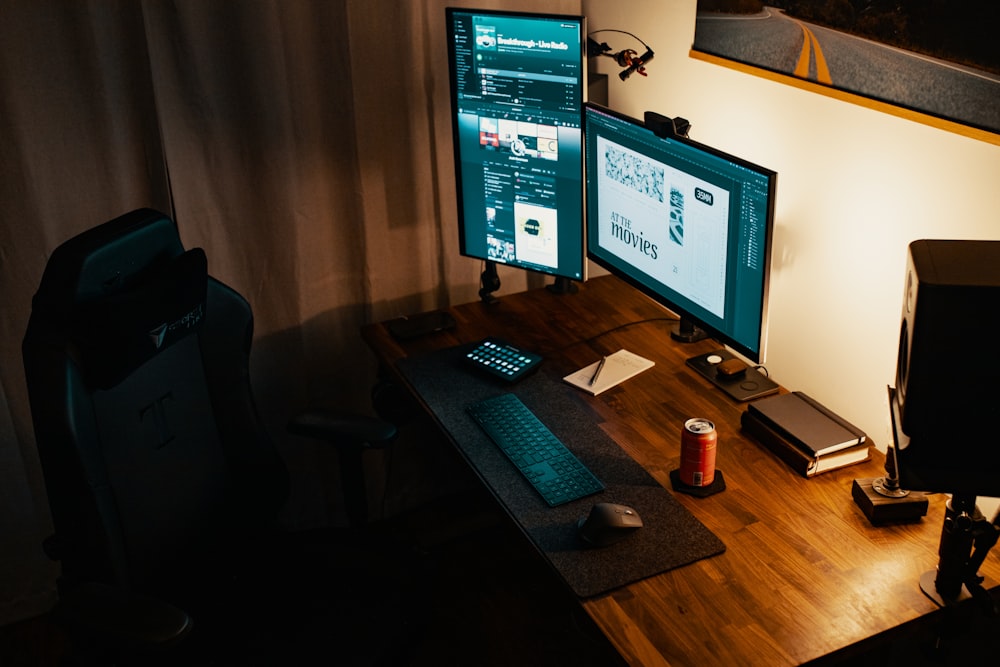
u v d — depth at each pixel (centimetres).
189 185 231
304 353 260
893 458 159
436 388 209
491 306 251
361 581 175
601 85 253
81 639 148
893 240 182
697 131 231
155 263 164
